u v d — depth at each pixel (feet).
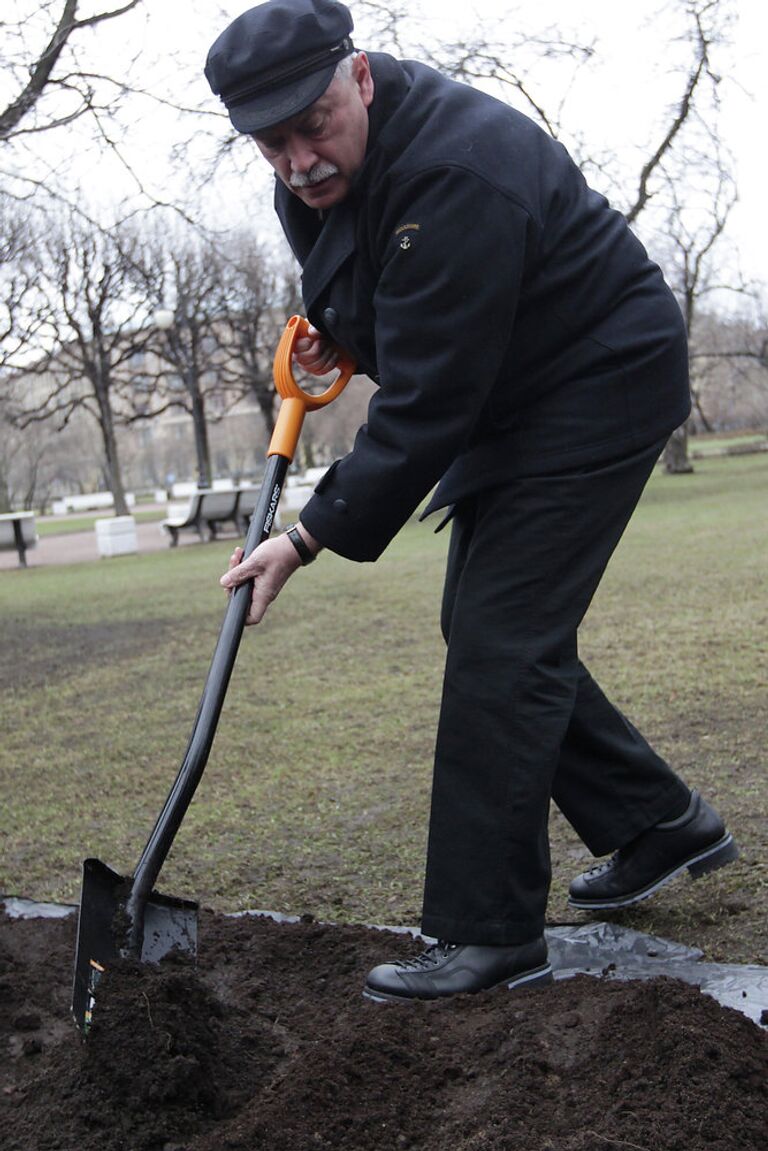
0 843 12.98
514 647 7.70
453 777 7.79
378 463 7.39
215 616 31.68
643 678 18.28
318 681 20.98
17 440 156.46
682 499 60.44
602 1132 5.66
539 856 7.74
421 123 7.27
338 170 7.30
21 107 25.82
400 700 18.83
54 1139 6.12
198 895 10.84
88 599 39.09
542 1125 5.87
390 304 7.30
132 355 92.84
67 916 9.53
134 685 22.50
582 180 7.95
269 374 93.40
